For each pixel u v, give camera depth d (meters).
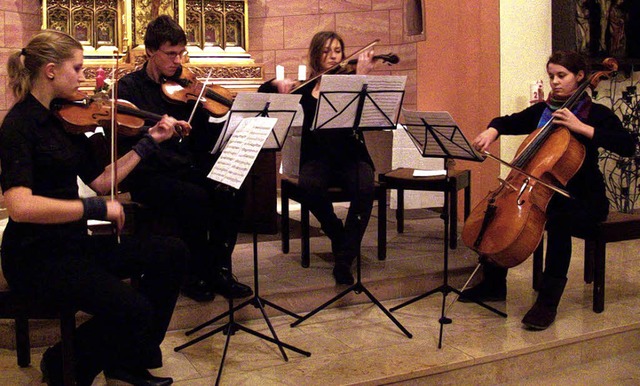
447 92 5.54
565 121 3.37
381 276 3.77
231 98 3.69
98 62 6.03
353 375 2.83
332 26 6.60
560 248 3.40
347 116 3.21
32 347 3.16
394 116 3.31
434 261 4.09
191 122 3.57
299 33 6.69
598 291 3.55
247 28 6.41
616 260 4.61
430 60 5.75
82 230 2.49
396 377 2.82
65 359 2.38
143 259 2.56
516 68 5.02
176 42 3.37
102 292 2.32
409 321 3.47
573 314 3.54
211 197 3.44
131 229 3.36
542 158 3.30
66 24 6.12
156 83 3.48
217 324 3.40
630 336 3.42
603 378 3.13
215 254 3.42
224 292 3.42
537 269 3.91
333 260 4.14
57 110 2.45
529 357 3.14
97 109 2.61
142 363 2.67
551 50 5.10
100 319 2.47
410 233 4.86
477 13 5.12
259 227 4.86
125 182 3.36
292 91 3.94
